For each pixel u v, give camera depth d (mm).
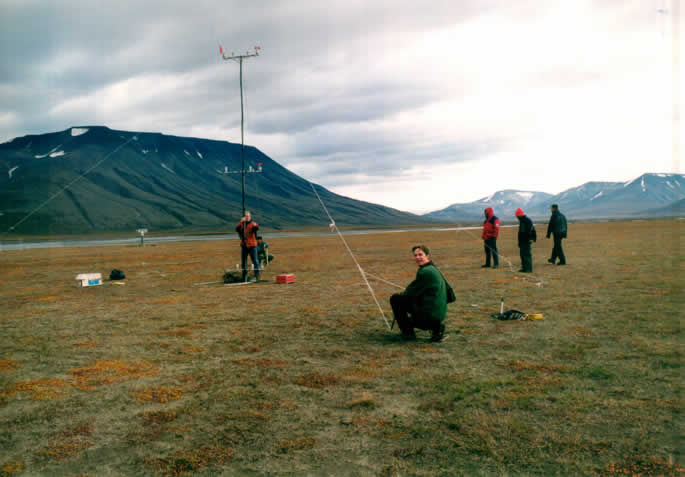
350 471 3055
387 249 29078
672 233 37344
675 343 5922
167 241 64250
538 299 9414
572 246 25016
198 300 10617
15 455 3402
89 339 6945
